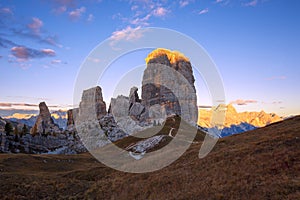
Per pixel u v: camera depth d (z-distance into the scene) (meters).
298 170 20.02
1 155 51.00
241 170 22.53
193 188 21.23
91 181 33.66
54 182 30.98
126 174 31.67
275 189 17.08
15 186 27.55
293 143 28.23
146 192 23.53
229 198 17.62
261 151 27.38
